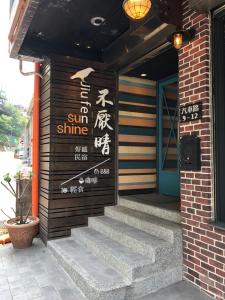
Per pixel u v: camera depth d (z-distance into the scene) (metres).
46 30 4.11
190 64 3.10
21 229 4.15
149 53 4.00
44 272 3.41
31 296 2.86
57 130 4.32
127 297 2.74
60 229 4.29
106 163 4.75
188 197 3.09
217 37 2.89
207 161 2.86
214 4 2.77
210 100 2.88
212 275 2.76
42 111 4.71
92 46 4.62
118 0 3.38
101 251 3.36
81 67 4.58
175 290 2.91
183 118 3.17
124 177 4.91
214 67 2.89
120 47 4.20
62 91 4.39
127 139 4.97
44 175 4.50
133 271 2.80
